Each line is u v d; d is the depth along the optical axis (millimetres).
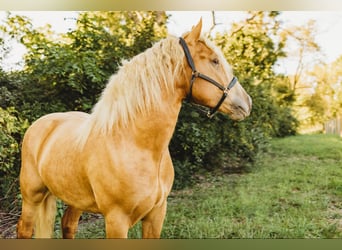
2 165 2701
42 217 1820
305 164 3959
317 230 2441
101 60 3025
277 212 2783
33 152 1775
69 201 1601
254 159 3844
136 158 1354
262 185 3379
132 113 1365
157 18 3426
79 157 1464
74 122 1727
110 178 1357
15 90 2963
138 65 1382
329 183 3355
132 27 3295
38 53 2859
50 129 1783
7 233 2523
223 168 3812
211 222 2584
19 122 2816
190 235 2418
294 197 3068
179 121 3262
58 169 1565
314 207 2854
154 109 1355
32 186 1777
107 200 1384
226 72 1406
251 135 3664
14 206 2805
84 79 2928
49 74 2842
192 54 1382
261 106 3646
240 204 2920
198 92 1388
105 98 1432
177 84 1389
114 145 1370
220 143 3602
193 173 3641
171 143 3371
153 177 1377
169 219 2697
